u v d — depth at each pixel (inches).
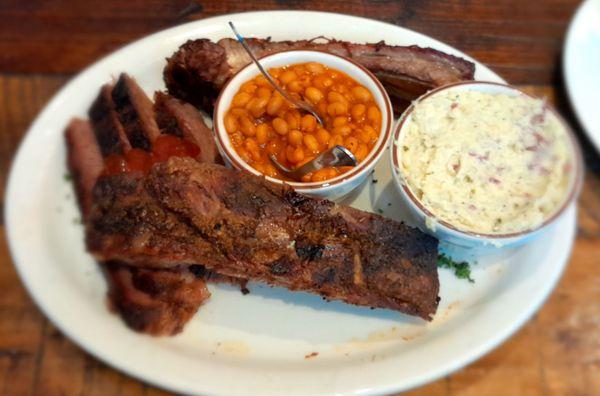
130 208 10.2
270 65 11.9
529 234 9.7
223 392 9.1
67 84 12.1
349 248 10.1
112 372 9.6
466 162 10.3
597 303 10.3
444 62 12.3
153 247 9.9
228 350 10.2
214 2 14.1
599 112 10.9
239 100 11.3
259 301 10.9
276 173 11.0
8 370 9.5
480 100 11.1
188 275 10.9
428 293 10.0
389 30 13.4
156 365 9.2
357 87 11.5
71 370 9.6
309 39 13.4
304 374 9.4
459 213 10.0
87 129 12.1
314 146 10.8
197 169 10.4
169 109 12.5
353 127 11.0
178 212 10.1
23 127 11.9
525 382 9.7
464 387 9.7
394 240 10.3
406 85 12.5
